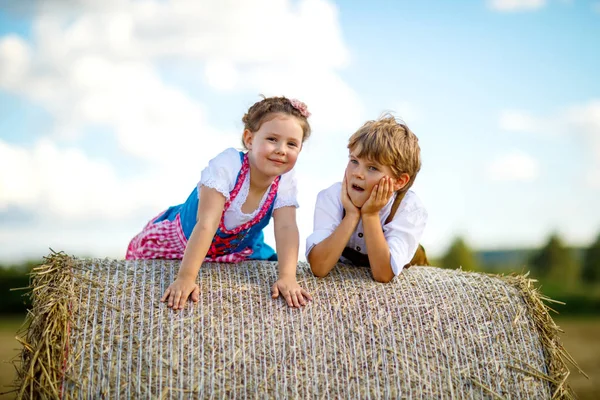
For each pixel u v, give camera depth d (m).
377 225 4.11
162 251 4.80
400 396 3.66
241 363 3.57
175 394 3.46
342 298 3.93
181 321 3.65
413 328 3.85
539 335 3.98
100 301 3.69
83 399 3.40
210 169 4.21
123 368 3.47
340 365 3.67
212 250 4.54
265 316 3.76
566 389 3.91
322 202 4.52
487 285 4.14
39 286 3.73
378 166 4.14
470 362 3.81
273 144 4.09
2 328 11.84
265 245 5.10
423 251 5.17
